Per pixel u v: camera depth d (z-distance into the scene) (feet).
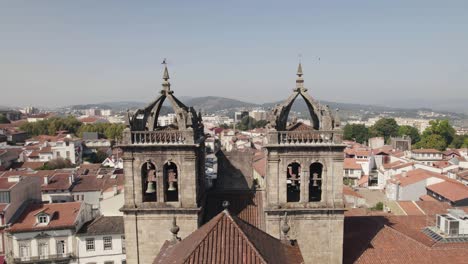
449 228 169.89
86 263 250.78
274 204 139.44
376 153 613.11
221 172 191.72
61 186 364.99
